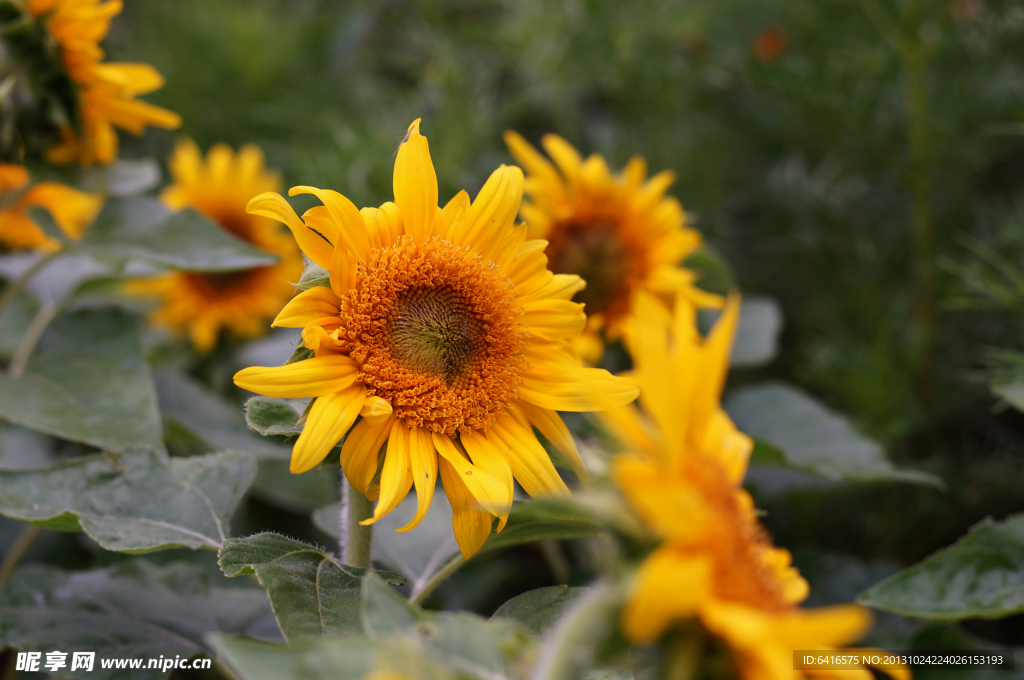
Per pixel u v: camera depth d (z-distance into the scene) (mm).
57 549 785
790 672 408
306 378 502
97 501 580
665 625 413
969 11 944
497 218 553
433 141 977
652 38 1089
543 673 409
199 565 673
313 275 521
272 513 849
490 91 1195
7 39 651
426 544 631
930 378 905
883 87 958
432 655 441
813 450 771
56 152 696
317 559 527
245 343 1049
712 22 1237
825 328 1011
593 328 790
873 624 698
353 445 514
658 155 1136
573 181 809
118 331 696
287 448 757
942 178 1070
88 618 601
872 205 1026
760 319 920
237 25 1219
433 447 527
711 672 413
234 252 711
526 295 557
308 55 1309
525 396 545
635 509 416
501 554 871
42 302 837
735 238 1195
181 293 978
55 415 651
